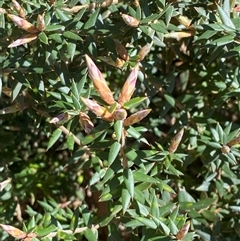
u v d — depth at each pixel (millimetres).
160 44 416
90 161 474
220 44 352
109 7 403
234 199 466
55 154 575
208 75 481
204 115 466
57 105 392
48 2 382
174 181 489
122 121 308
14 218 555
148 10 377
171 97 450
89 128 363
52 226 371
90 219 393
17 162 559
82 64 411
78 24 381
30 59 427
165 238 354
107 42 389
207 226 443
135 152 350
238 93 442
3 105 523
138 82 438
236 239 450
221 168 455
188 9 437
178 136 374
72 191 567
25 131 544
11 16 337
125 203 349
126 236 513
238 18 371
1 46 389
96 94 375
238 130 411
